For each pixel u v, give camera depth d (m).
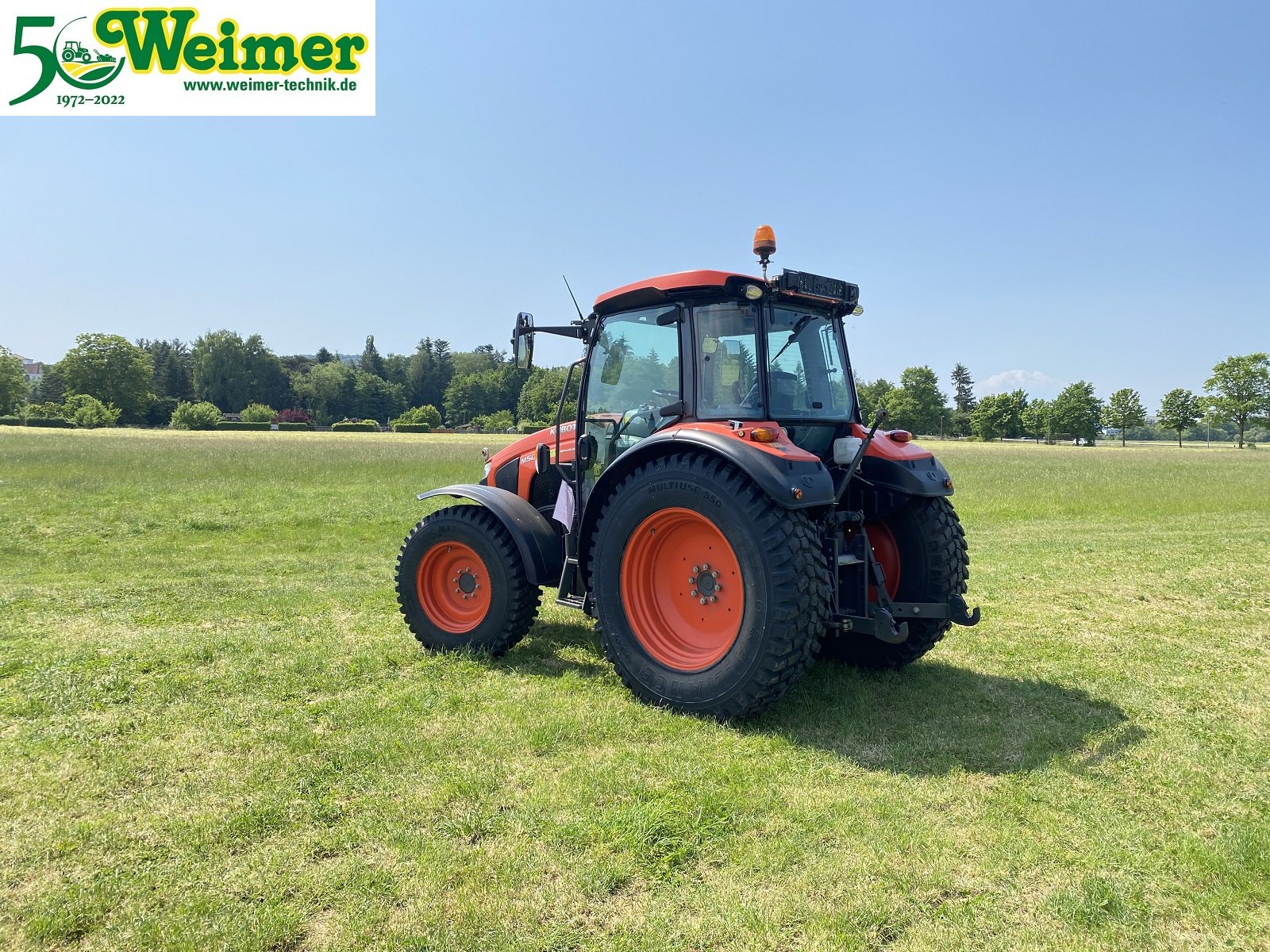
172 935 2.12
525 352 5.31
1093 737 3.60
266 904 2.27
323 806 2.85
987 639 5.43
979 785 3.09
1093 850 2.61
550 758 3.30
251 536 10.25
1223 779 3.17
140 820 2.76
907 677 4.52
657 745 3.46
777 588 3.54
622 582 4.12
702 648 3.97
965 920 2.24
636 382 4.59
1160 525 12.13
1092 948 2.12
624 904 2.30
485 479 5.93
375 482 16.70
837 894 2.34
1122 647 5.22
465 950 2.08
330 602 6.36
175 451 27.39
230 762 3.23
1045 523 12.53
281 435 53.50
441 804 2.88
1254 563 8.43
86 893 2.30
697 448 3.94
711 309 4.24
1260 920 2.25
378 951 2.07
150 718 3.70
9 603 6.20
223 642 5.03
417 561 5.08
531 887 2.37
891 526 4.57
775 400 4.15
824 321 4.65
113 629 5.41
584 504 4.78
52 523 10.64
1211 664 4.82
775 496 3.53
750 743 3.49
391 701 3.99
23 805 2.85
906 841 2.64
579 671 4.60
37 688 4.07
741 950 2.10
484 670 4.59
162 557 8.73
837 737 3.58
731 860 2.53
